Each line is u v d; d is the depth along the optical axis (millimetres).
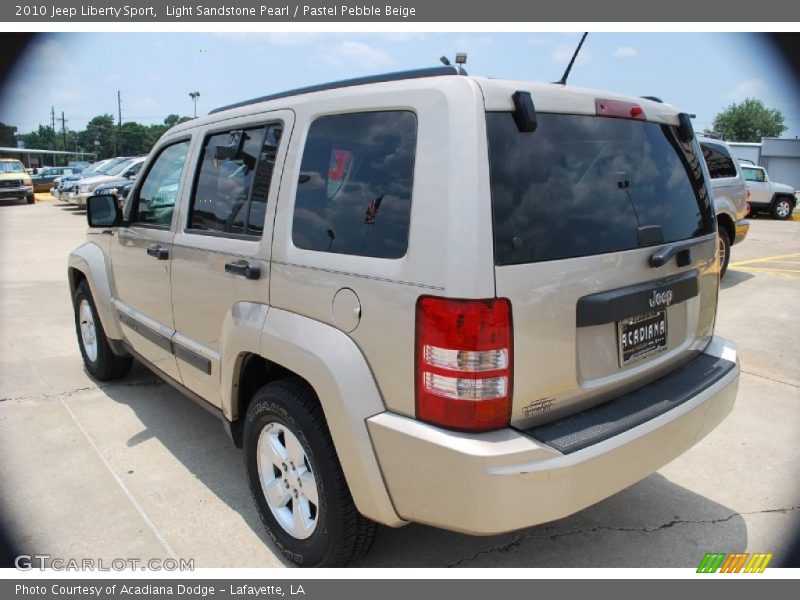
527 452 2023
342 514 2422
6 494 3307
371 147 2330
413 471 2119
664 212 2680
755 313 6996
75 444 3883
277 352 2543
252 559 2789
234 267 2828
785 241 14336
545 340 2141
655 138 2746
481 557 2805
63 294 8273
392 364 2164
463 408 2021
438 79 2158
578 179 2322
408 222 2137
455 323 1985
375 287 2193
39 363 5406
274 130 2820
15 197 25375
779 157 37438
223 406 3062
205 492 3344
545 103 2264
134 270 3939
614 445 2191
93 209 4023
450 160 2037
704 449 3812
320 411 2467
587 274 2254
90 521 3066
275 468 2789
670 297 2600
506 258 2035
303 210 2555
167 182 3672
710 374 2785
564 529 3023
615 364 2432
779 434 3998
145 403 4527
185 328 3402
